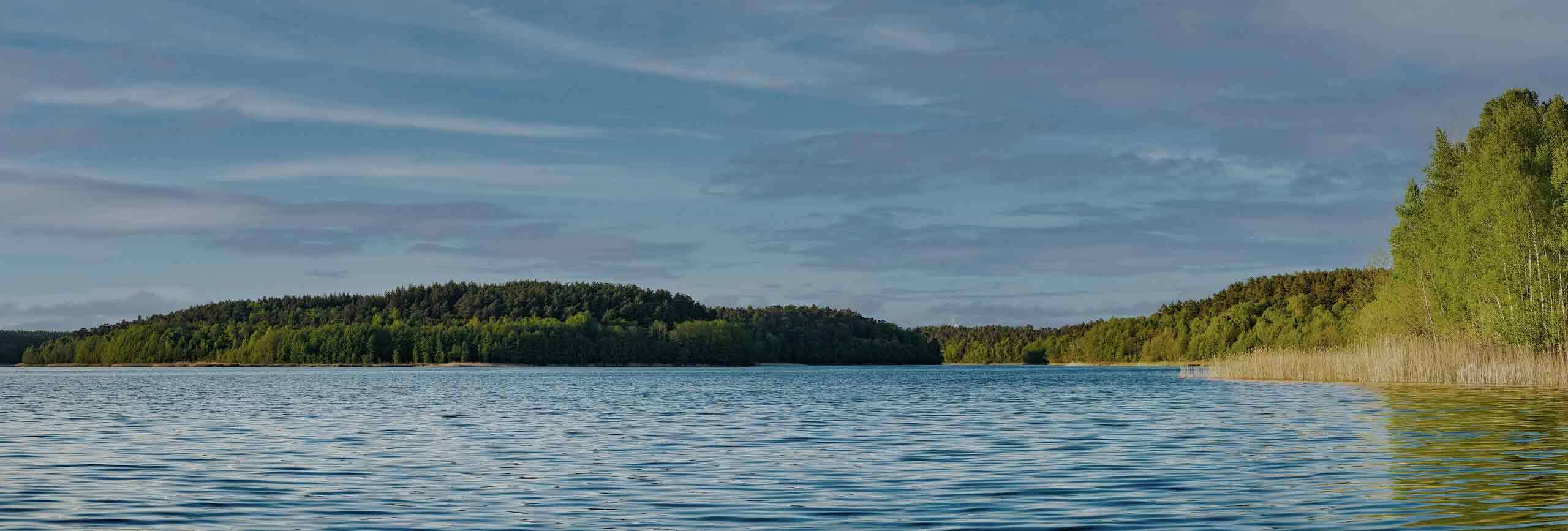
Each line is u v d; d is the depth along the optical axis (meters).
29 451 31.34
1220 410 45.34
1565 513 18.22
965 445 31.69
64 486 23.41
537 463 27.81
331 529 18.17
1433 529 16.94
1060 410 49.19
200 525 18.58
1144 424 38.44
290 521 18.97
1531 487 21.22
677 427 40.56
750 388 90.81
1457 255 81.38
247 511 20.02
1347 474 23.48
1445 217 85.19
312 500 21.30
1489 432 32.72
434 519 19.06
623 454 29.94
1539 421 36.47
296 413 51.22
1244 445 30.19
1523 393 55.09
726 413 49.88
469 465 27.30
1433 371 69.81
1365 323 97.06
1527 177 76.00
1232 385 73.50
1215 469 24.81
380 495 21.94
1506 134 80.75
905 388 87.56
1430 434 32.34
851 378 125.69
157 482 24.12
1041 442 32.31
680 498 21.25
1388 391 58.59
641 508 20.02
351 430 40.00
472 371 187.50
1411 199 92.50
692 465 26.92
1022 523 18.02
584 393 78.50
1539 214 75.50
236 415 50.06
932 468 25.70
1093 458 27.52
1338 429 34.69
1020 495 21.02
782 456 28.97
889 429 38.31
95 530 18.11
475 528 18.12
